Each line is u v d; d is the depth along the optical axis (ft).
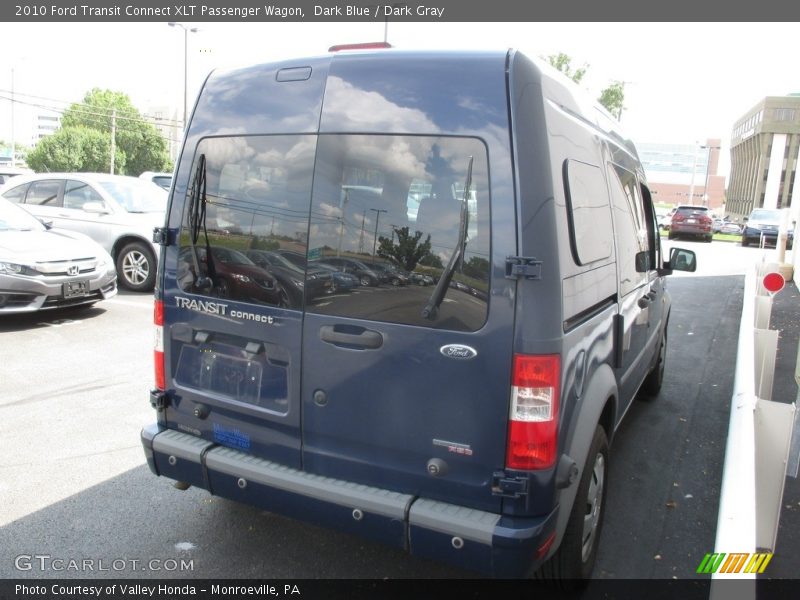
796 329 30.09
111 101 258.16
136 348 23.21
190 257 10.26
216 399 10.11
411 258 8.49
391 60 8.73
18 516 11.94
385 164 8.65
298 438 9.45
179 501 12.62
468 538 8.09
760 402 9.96
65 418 16.58
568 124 9.24
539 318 7.93
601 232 10.48
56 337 24.45
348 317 8.91
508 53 8.23
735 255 64.69
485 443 8.21
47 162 216.95
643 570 10.93
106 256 27.86
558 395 8.14
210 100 10.12
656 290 16.69
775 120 315.58
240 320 9.78
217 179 9.96
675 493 13.74
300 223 9.23
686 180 390.63
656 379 19.35
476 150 8.14
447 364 8.31
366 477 9.02
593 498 10.52
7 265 24.16
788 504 13.32
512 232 7.93
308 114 9.21
